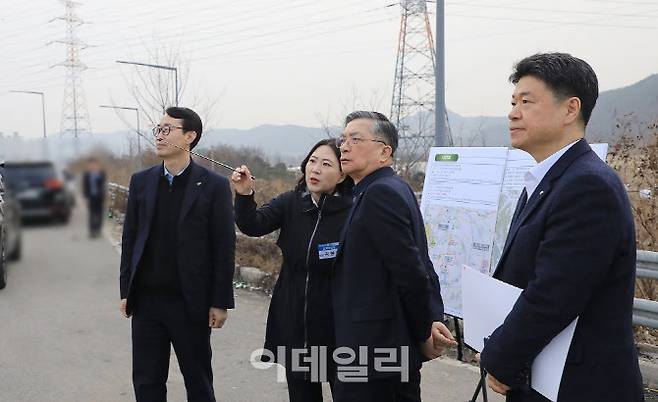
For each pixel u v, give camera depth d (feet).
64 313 19.08
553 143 5.99
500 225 12.07
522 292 5.76
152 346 9.95
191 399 10.14
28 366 14.47
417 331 7.66
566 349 5.59
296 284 9.46
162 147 9.61
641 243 16.46
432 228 13.50
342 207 9.21
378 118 8.01
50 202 16.66
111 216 15.66
